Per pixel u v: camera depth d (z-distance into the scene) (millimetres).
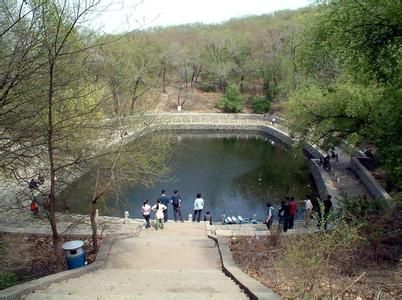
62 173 10203
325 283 7102
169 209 23562
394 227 11000
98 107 9398
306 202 15828
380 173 22953
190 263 11383
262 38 58125
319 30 14461
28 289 6992
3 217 14891
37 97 6652
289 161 34469
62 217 15523
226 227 15875
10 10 5934
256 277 8906
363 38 13336
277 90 53438
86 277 8992
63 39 6555
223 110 56938
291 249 8320
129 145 11508
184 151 38312
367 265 8875
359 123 20375
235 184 28172
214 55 61062
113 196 22141
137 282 8359
